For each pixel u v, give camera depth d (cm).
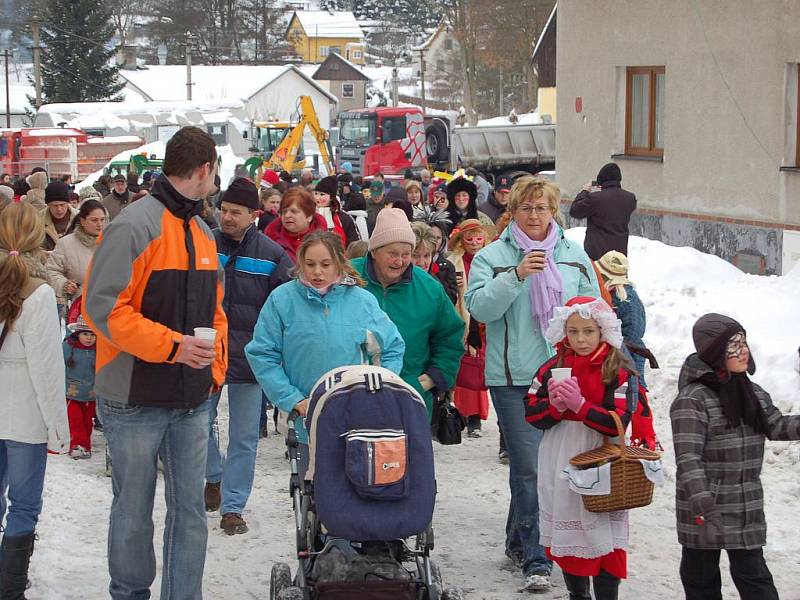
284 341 671
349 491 546
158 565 765
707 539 588
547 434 645
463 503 920
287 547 809
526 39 9038
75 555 779
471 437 1156
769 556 767
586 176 2281
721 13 1880
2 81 12181
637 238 1856
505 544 812
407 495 548
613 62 2170
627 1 2112
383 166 4969
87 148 5612
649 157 2098
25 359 635
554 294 718
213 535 834
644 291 1612
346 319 669
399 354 681
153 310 574
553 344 643
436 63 12762
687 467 581
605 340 624
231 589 726
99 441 1141
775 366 1181
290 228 1038
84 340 1033
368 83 13550
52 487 939
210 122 6381
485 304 712
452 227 1511
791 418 591
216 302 605
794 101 1769
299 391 662
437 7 9675
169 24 12388
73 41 8819
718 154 1909
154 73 10756
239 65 12138
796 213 1756
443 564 771
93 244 1133
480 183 2591
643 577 737
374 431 548
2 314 625
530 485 722
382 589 537
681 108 1989
